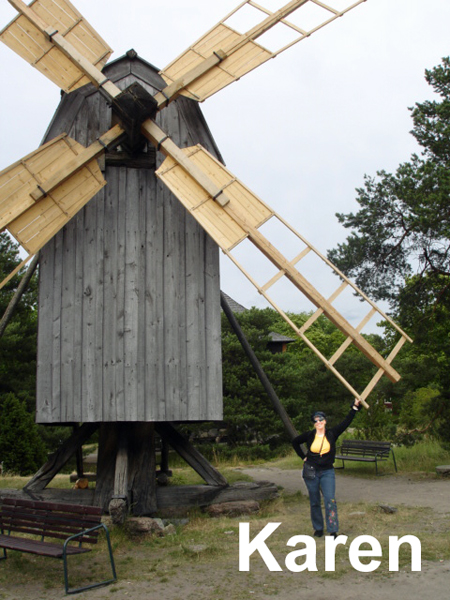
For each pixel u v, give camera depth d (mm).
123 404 8477
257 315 22344
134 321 8727
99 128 9281
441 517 7836
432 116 14844
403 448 15797
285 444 20609
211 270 9133
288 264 8242
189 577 5645
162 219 9102
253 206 8641
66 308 8625
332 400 24641
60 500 8922
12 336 22062
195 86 9391
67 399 8430
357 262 14461
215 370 8875
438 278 14438
